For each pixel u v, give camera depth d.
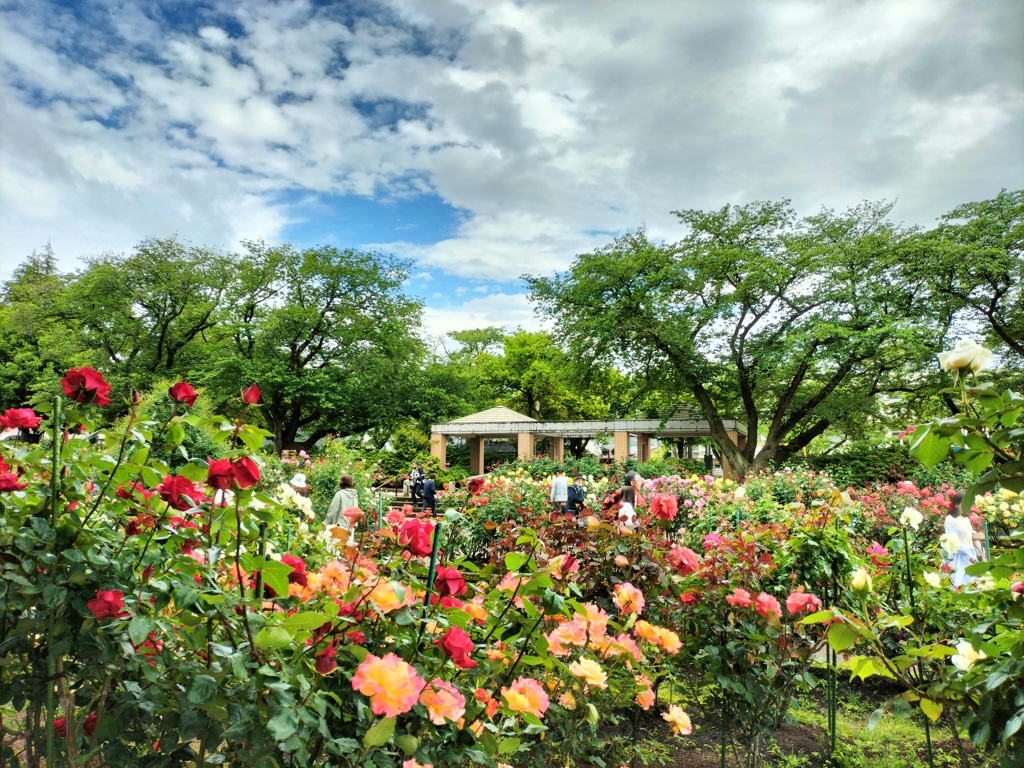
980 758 3.04
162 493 1.48
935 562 3.85
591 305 24.69
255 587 1.55
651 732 3.29
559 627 1.94
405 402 31.92
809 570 3.53
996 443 1.34
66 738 1.48
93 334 30.12
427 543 1.65
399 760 1.49
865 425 23.75
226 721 1.29
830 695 3.29
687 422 26.03
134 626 1.26
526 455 25.20
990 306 21.50
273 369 29.31
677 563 2.98
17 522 1.40
